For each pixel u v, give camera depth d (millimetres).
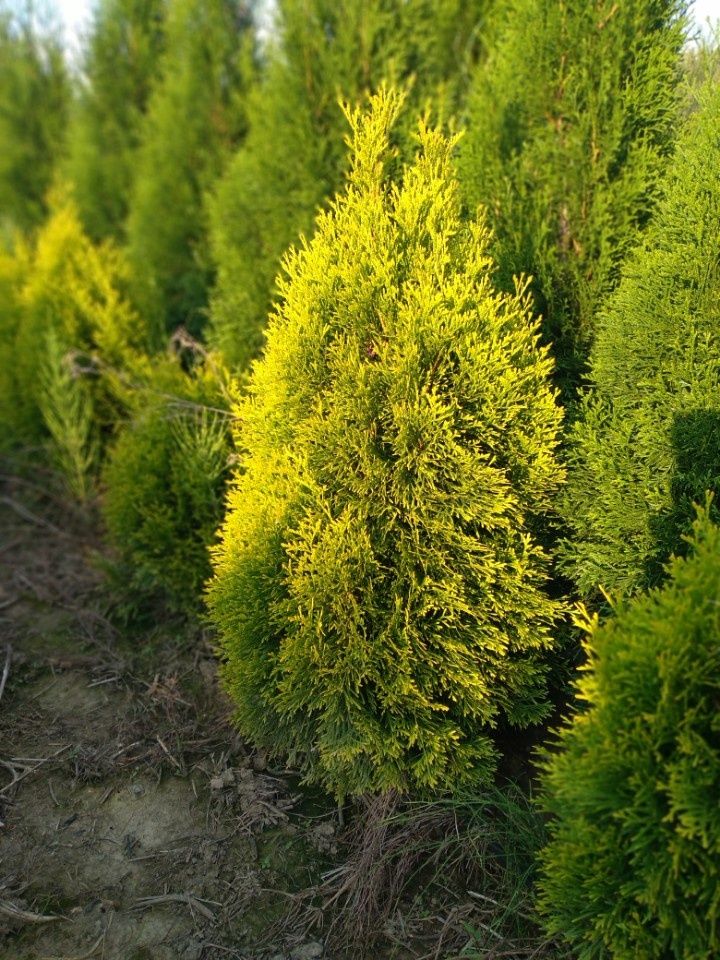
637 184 3188
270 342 2904
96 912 2625
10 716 3555
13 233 8594
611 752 2098
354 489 2750
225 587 2988
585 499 2961
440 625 2717
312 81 4555
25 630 4242
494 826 2736
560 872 2188
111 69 7812
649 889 2027
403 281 2768
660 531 2764
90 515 5449
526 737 3156
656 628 2102
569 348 3312
